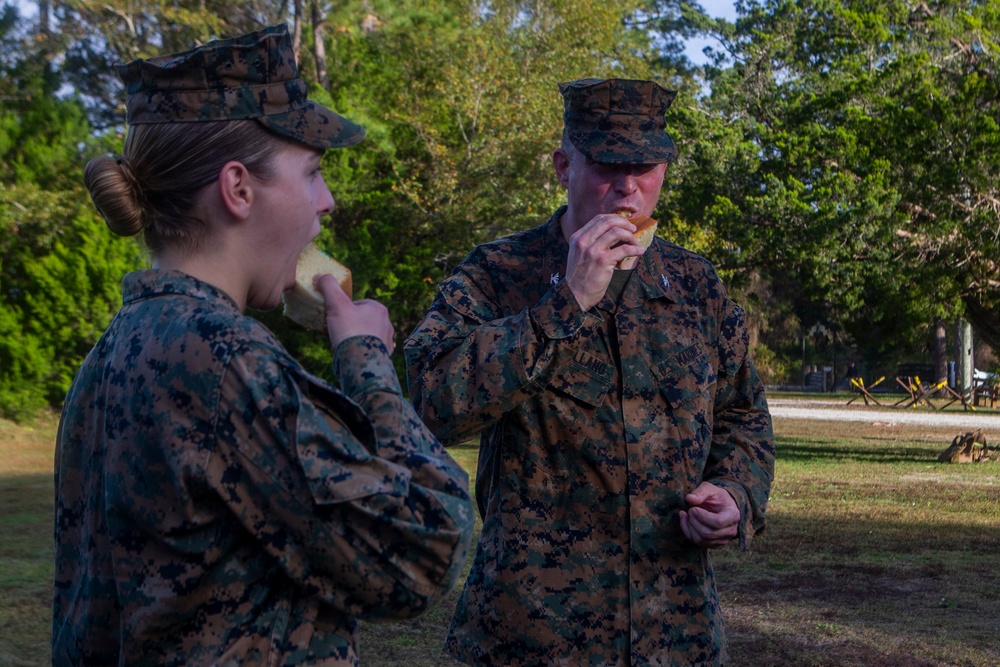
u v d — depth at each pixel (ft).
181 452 4.42
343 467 4.46
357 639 4.98
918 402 117.19
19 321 62.34
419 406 7.68
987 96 51.75
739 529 8.05
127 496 4.55
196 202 4.87
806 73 72.43
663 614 8.09
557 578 8.08
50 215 63.57
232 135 4.83
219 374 4.46
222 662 4.47
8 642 16.62
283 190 4.97
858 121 52.85
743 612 19.70
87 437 4.97
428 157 76.54
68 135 68.44
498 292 8.69
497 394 7.45
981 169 49.57
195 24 74.69
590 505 8.16
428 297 74.84
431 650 16.71
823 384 154.81
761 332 165.58
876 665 16.24
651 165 8.63
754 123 62.90
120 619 4.64
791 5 78.38
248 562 4.57
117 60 81.97
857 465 48.70
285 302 5.39
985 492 38.11
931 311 54.24
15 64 70.54
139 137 4.89
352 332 5.15
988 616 19.49
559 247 8.89
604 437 8.17
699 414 8.46
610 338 8.35
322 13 78.28
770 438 8.86
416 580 4.57
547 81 74.74
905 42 56.95
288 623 4.68
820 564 24.22
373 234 73.31
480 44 73.05
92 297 62.54
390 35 75.00
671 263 8.98
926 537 27.96
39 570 22.47
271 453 4.44
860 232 51.11
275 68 4.92
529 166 72.64
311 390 4.59
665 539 8.18
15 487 38.06
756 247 56.24
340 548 4.46
